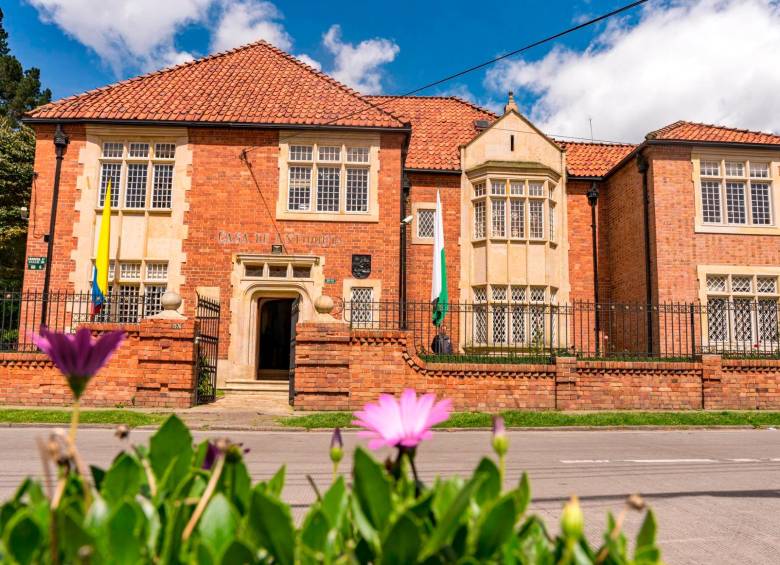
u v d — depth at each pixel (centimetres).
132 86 1973
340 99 1973
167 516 157
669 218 1914
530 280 2025
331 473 724
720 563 449
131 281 1769
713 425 1319
